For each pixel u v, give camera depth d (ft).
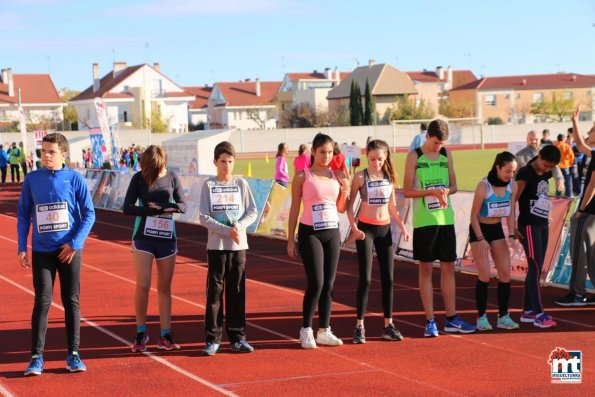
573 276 31.71
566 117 321.73
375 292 36.01
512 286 36.73
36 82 301.63
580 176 74.95
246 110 350.43
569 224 35.63
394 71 291.58
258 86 358.64
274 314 31.65
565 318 29.78
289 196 56.85
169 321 26.43
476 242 28.09
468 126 233.96
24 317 32.14
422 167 27.27
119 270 44.34
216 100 364.79
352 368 23.53
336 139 231.50
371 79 289.53
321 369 23.49
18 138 191.52
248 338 27.71
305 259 25.88
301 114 282.77
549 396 20.38
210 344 25.50
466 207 41.01
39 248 23.38
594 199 30.96
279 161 67.41
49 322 30.89
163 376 23.13
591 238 31.32
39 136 131.13
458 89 343.26
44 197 23.34
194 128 349.82
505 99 335.88
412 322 29.73
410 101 283.59
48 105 297.12
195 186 69.00
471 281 38.32
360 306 26.71
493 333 27.71
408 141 235.20
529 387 21.21
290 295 35.58
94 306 34.09
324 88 322.34
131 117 305.94
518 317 30.37
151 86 319.27
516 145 72.18
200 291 37.22
